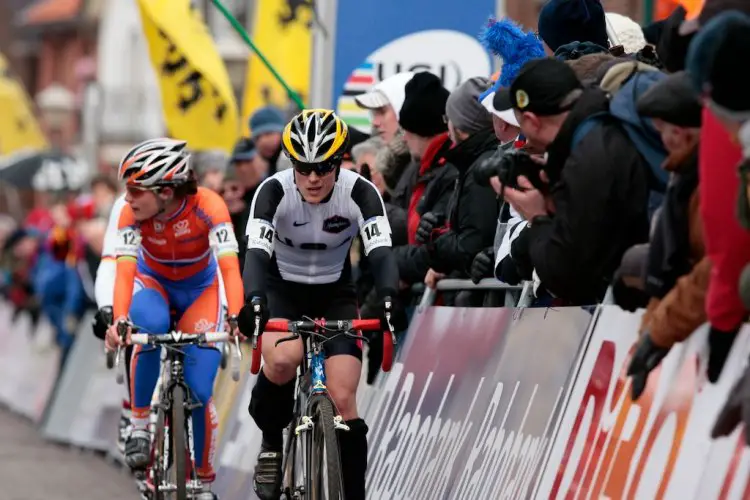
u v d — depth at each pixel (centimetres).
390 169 2056
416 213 1873
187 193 1812
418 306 1872
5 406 4741
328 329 1498
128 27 12700
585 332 1322
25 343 4441
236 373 1706
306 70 2866
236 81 10194
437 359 1728
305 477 1507
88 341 3341
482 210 1653
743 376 1003
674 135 1106
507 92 1488
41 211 5847
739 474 1005
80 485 2583
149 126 12362
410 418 1766
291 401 1614
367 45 2431
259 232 1558
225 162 2662
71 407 3353
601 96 1245
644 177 1212
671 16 1252
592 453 1245
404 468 1730
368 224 1584
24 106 7206
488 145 1672
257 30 2889
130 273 1772
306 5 2861
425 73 1839
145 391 1814
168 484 1688
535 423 1378
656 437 1140
